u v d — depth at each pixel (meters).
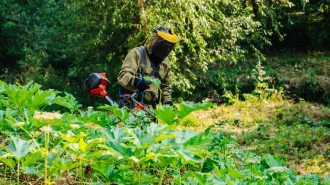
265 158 4.00
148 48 4.96
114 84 12.78
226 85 13.45
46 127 2.55
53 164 2.75
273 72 14.74
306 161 7.05
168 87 5.17
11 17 15.48
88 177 3.19
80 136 2.65
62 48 14.95
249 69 15.30
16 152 2.58
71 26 13.61
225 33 12.66
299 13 18.12
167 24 11.32
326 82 13.70
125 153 2.56
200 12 11.60
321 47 18.03
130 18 12.18
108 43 13.28
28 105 3.94
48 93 3.93
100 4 12.25
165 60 5.11
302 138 8.21
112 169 2.91
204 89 14.23
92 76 4.61
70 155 3.09
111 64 13.51
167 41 4.87
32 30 15.70
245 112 11.44
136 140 2.57
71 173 3.34
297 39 18.41
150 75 4.95
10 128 3.67
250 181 3.42
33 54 15.08
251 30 12.78
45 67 15.90
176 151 2.48
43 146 3.18
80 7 12.72
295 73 14.89
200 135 2.75
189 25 12.58
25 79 14.98
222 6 12.73
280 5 13.99
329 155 7.25
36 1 15.80
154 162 2.73
